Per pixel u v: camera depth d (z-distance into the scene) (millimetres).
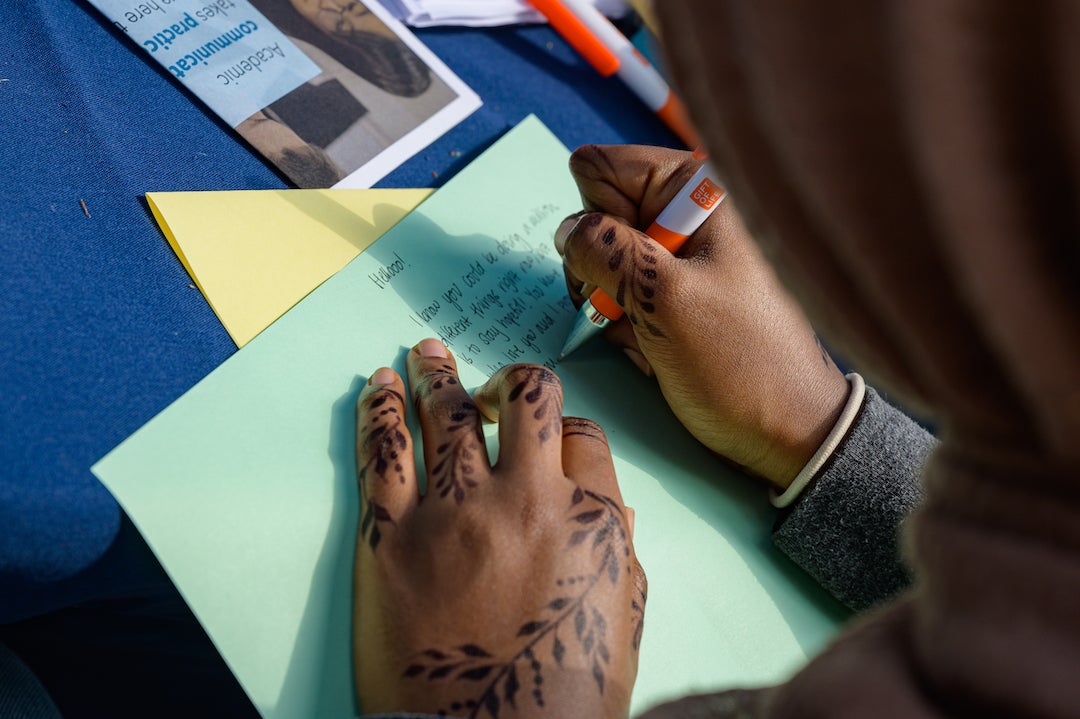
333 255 548
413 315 550
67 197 484
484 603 391
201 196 523
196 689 590
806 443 549
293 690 409
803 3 159
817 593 581
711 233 547
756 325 532
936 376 194
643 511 554
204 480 439
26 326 433
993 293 162
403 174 620
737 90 183
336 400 495
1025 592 188
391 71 644
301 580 434
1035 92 151
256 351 491
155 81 555
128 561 434
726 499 586
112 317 463
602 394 583
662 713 283
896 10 149
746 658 529
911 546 244
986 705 189
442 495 428
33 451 404
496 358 560
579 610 398
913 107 152
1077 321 164
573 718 374
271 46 601
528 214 635
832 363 576
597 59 750
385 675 386
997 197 154
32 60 514
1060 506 191
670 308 516
